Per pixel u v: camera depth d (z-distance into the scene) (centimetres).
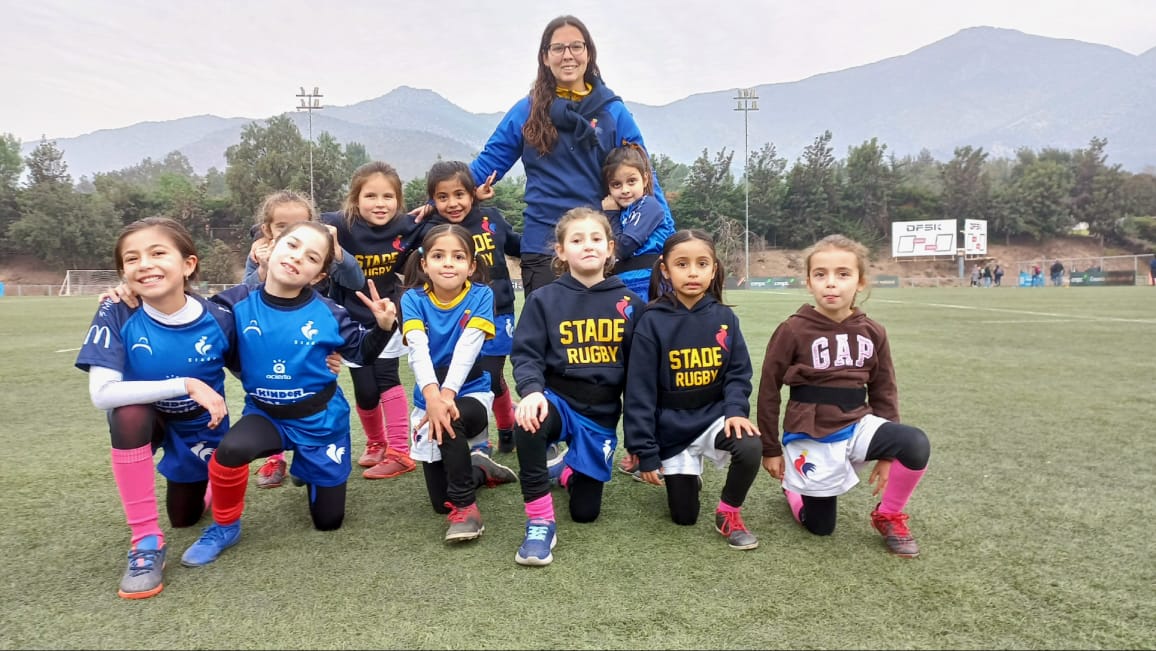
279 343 230
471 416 248
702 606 181
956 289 2875
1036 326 1015
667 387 246
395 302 295
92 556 218
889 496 223
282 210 320
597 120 360
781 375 247
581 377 247
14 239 4969
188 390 214
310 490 243
